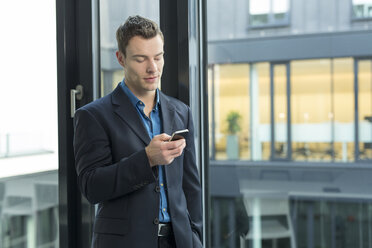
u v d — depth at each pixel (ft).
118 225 3.27
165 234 3.43
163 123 3.62
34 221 6.49
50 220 6.42
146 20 3.38
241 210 9.37
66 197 5.65
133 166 3.10
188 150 3.83
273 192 12.98
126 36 3.31
